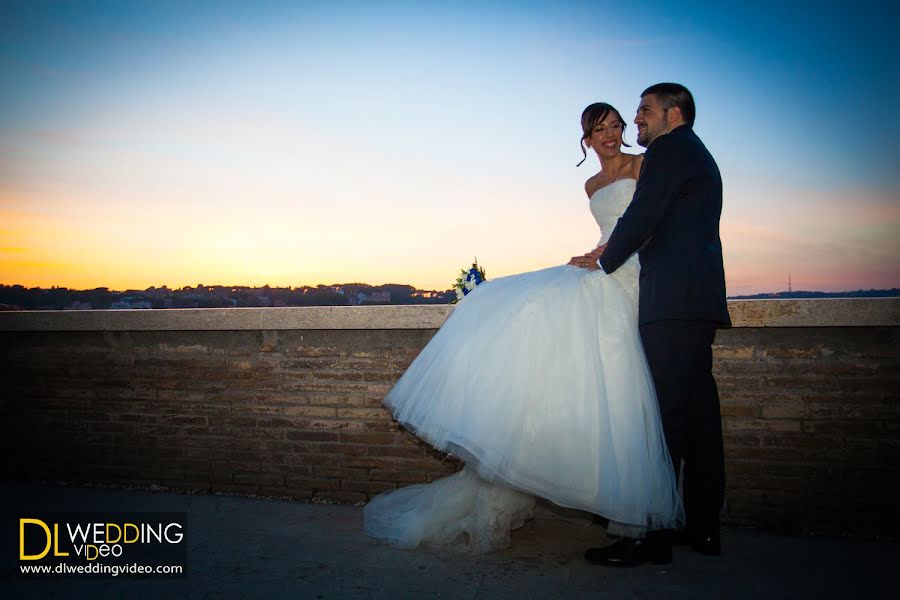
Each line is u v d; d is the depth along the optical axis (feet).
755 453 11.80
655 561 10.16
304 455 13.93
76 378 15.30
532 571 9.95
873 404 11.31
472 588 9.35
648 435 9.69
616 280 10.62
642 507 9.16
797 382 11.62
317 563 10.36
